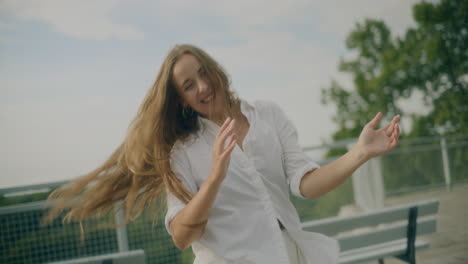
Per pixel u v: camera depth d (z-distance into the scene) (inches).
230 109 54.7
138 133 55.6
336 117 880.3
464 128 705.6
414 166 236.8
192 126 55.9
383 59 789.9
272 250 50.5
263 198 51.8
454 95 714.2
